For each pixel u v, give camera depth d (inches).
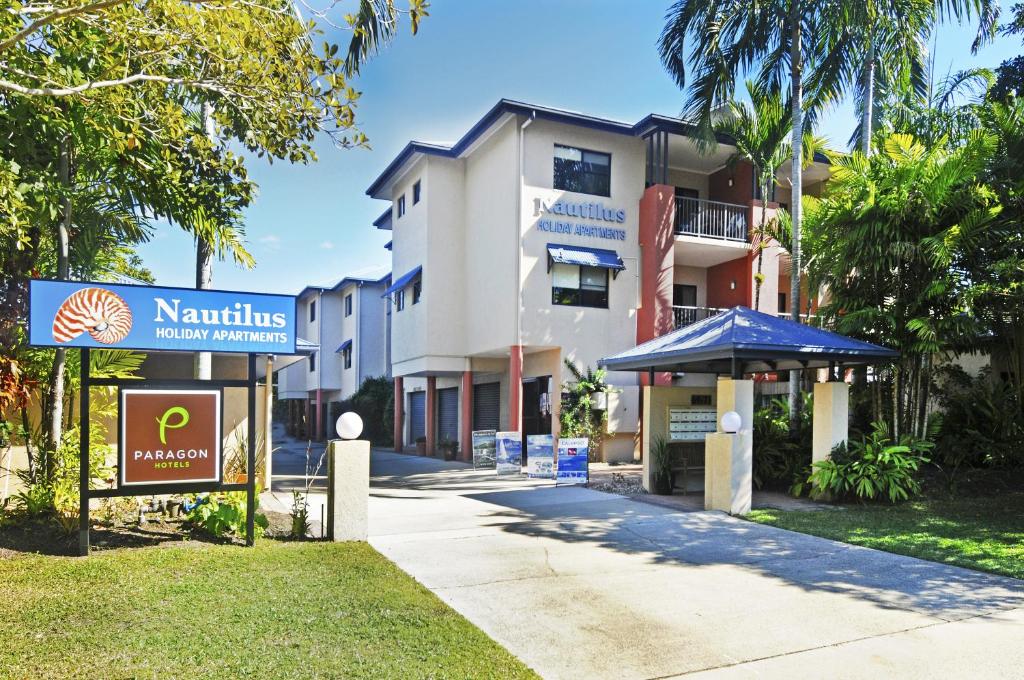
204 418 297.6
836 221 491.2
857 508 416.5
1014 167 494.3
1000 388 532.7
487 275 814.5
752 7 589.3
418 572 270.5
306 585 238.8
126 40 264.1
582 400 732.7
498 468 675.4
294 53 285.1
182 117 312.0
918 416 494.0
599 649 189.3
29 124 313.3
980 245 469.4
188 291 293.0
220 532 310.7
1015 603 233.0
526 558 296.2
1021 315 482.3
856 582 259.1
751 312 484.4
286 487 566.6
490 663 173.9
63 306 274.2
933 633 203.6
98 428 372.8
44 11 237.8
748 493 410.9
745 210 851.4
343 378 1387.8
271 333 307.3
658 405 521.7
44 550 275.6
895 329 465.4
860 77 618.8
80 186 362.9
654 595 241.0
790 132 685.3
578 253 756.6
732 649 190.2
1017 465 501.4
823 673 174.6
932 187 452.1
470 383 881.5
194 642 182.7
